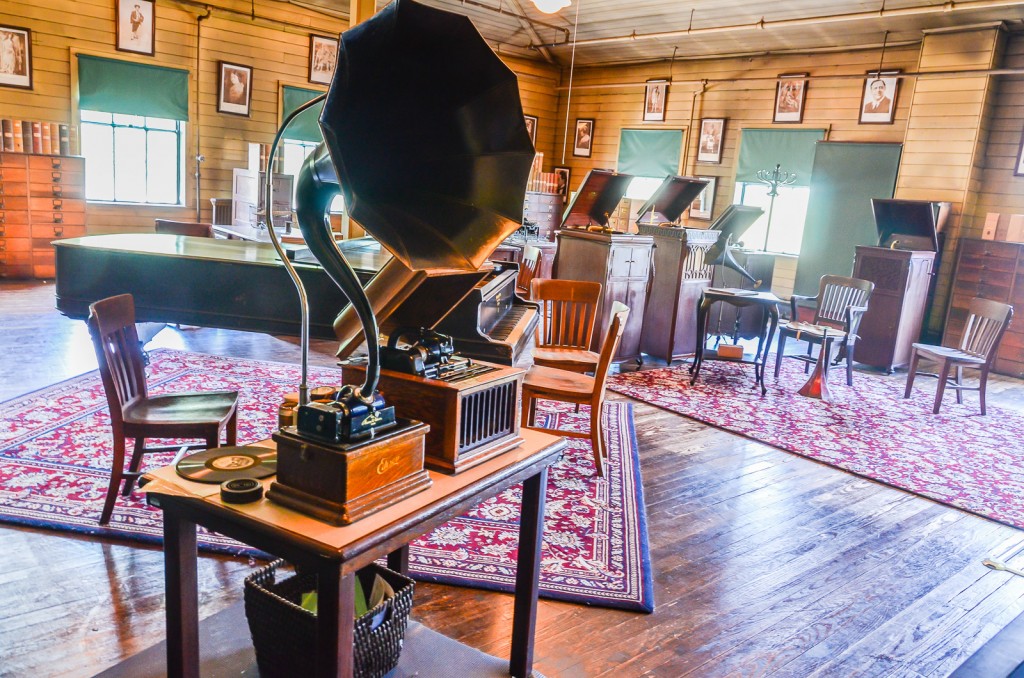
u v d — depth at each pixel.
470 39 1.48
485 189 1.63
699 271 6.80
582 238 6.14
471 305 3.15
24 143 8.14
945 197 8.15
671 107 11.40
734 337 7.02
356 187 1.40
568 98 11.70
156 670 1.98
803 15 8.74
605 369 3.73
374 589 1.93
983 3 7.14
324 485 1.46
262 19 9.73
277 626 1.70
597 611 2.60
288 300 3.84
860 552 3.25
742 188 10.71
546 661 2.28
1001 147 7.97
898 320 6.97
